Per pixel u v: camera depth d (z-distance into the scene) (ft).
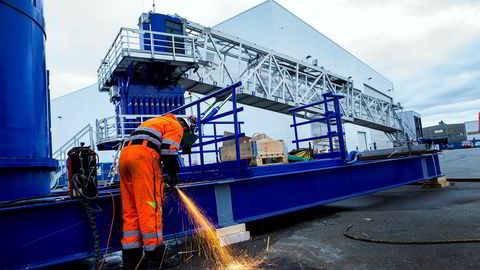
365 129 111.24
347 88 57.88
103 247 10.39
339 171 18.99
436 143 48.85
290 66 48.57
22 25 10.67
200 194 12.71
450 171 39.55
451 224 13.78
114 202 10.74
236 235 13.20
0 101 9.71
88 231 10.11
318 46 91.61
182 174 17.07
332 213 18.83
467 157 70.85
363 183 20.45
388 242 11.71
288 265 10.16
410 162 25.21
